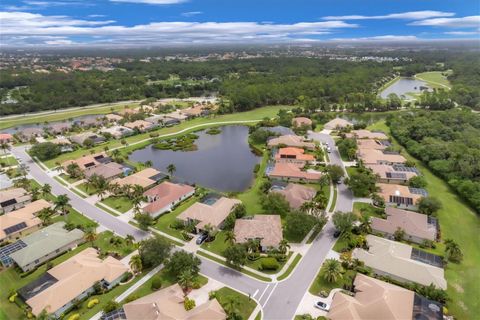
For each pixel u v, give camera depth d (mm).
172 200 96312
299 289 63438
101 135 168000
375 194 95688
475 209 90875
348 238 77062
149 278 67562
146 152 149125
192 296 61938
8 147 150625
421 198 89938
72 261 69250
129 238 76812
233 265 70875
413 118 168125
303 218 78250
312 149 139500
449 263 69688
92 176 110688
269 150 143125
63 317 58000
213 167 129375
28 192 105438
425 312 54031
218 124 192125
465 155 109625
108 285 64750
